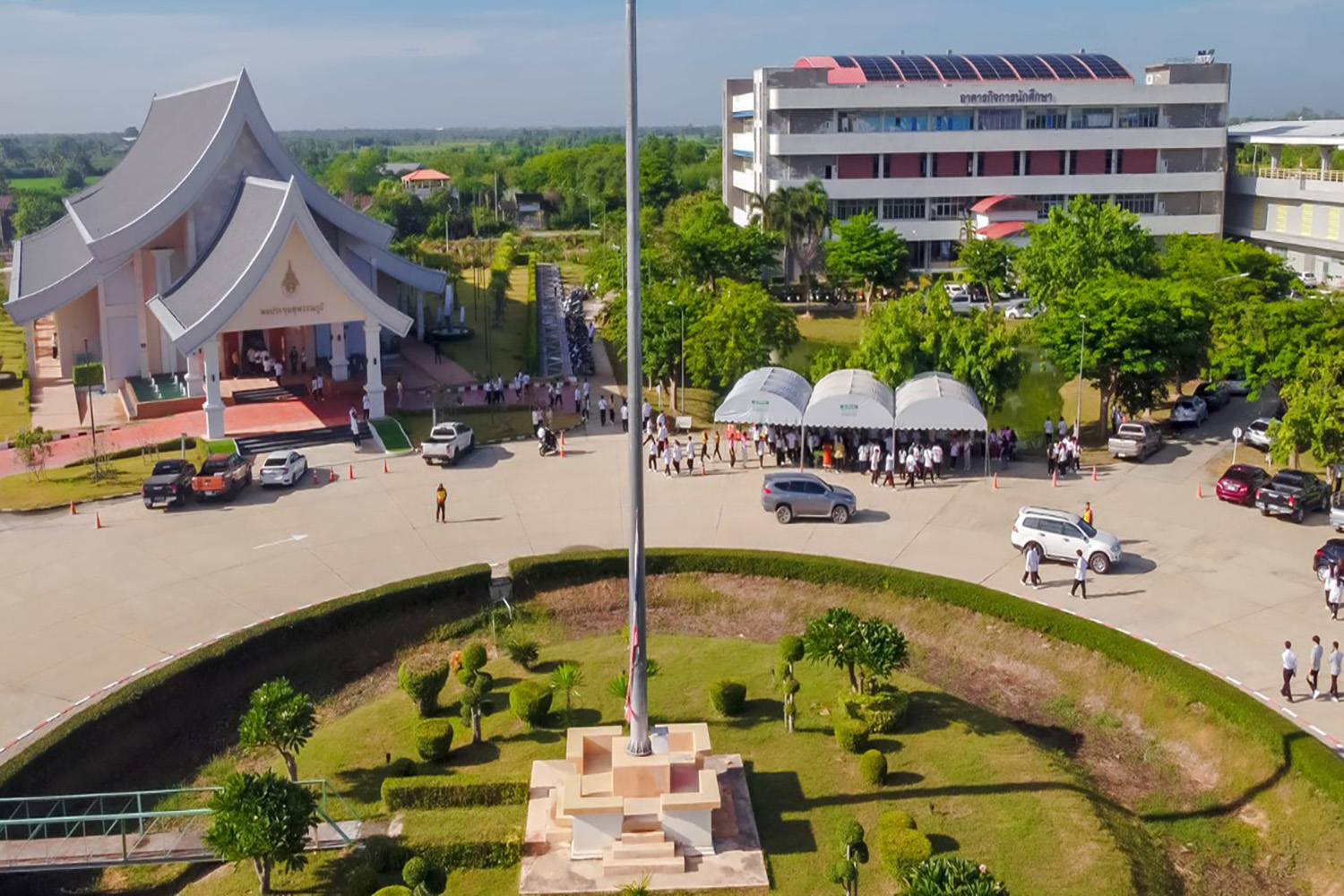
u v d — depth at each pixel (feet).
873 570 123.44
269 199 201.46
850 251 311.06
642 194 580.71
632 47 71.41
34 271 244.83
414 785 82.99
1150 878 76.23
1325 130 341.00
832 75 352.28
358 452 179.42
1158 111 351.67
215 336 179.83
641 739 78.95
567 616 123.75
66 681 104.01
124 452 175.83
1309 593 119.14
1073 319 176.55
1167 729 97.25
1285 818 84.12
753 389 162.09
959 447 167.53
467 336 275.59
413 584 120.98
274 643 110.73
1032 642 111.34
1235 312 186.91
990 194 349.41
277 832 71.72
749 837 78.59
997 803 82.28
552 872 75.10
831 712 97.04
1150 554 131.54
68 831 84.94
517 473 167.32
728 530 141.59
